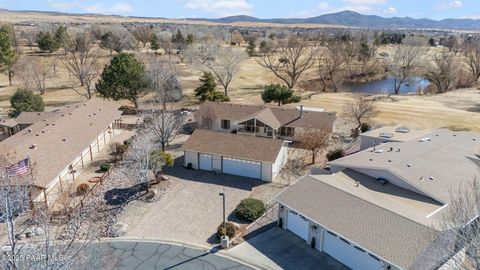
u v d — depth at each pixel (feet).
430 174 95.04
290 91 202.69
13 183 65.62
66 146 120.47
